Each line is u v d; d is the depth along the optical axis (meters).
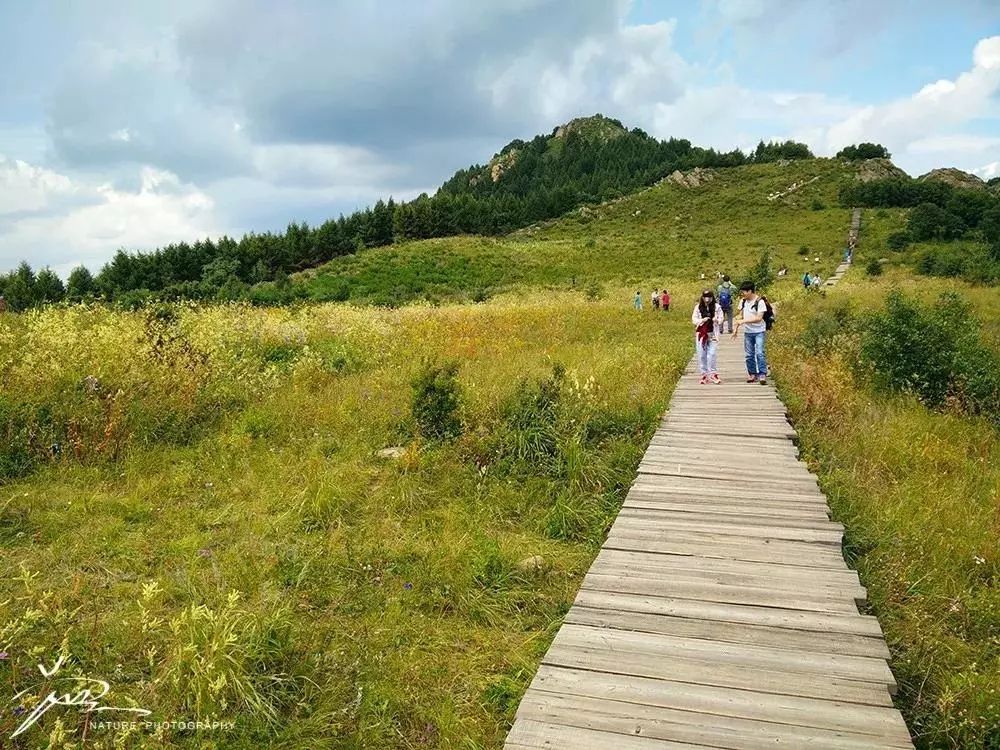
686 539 6.07
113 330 11.15
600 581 5.31
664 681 4.05
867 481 7.84
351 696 4.10
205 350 10.96
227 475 7.52
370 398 10.22
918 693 4.25
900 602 5.38
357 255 70.56
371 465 8.06
